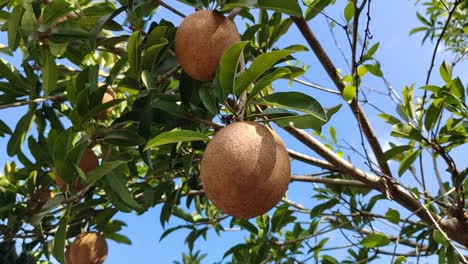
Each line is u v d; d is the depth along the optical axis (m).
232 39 0.46
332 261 0.91
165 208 0.76
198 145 0.64
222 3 0.49
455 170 0.69
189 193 0.84
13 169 0.82
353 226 0.89
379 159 0.72
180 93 0.53
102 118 0.78
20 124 0.67
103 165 0.51
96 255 0.69
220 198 0.38
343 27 0.63
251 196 0.38
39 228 0.79
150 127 0.54
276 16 0.75
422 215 0.73
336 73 0.70
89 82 0.54
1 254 0.80
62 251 0.52
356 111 0.67
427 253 0.75
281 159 0.39
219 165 0.38
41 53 0.64
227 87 0.42
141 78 0.54
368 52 0.63
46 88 0.66
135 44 0.52
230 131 0.39
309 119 0.48
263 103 0.42
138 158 0.78
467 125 0.66
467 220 0.70
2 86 0.70
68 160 0.51
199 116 0.53
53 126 0.74
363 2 0.59
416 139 0.69
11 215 0.75
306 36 0.69
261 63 0.40
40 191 0.79
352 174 0.74
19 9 0.61
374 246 0.65
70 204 0.53
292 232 0.97
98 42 0.62
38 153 0.69
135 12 0.58
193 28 0.46
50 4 0.60
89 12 0.69
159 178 0.77
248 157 0.37
